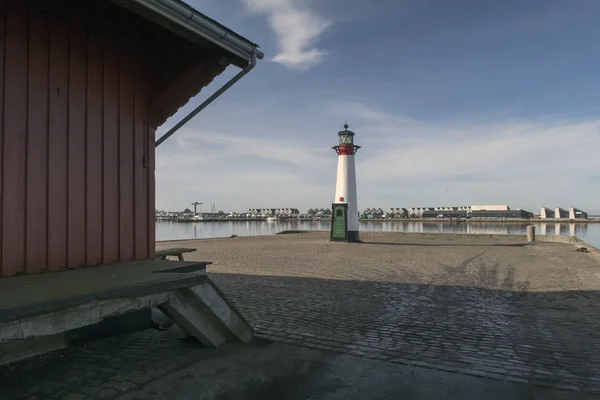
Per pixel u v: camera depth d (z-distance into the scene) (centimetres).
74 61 503
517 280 1020
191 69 554
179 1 414
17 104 447
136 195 580
